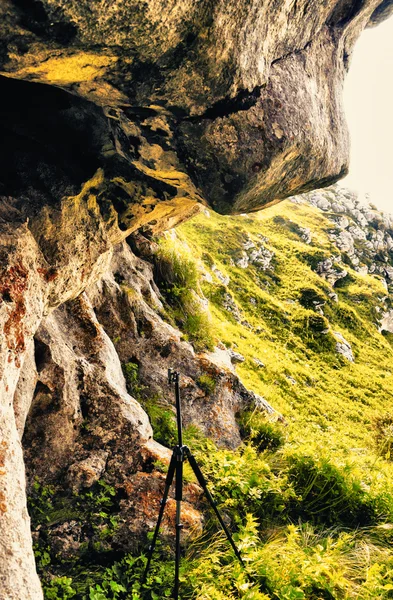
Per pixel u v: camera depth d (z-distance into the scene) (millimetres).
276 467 6828
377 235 69688
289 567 4895
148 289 9102
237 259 39906
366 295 47125
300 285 40969
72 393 5461
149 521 5070
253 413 8102
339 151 5348
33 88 3797
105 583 4395
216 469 6234
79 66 2877
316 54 4977
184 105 3514
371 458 8617
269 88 3996
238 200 4340
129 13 2541
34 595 2803
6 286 3469
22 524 3018
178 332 8641
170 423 6785
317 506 6309
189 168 4238
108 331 7504
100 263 5586
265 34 3699
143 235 10453
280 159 4188
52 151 4473
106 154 4684
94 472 5227
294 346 30844
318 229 58719
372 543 5785
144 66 3012
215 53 3166
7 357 3355
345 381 28969
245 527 5305
